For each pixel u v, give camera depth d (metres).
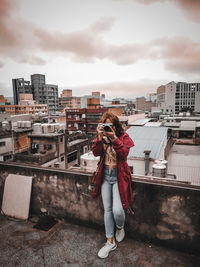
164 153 16.64
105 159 2.09
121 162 1.96
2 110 84.00
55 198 2.70
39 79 111.69
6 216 2.87
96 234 2.39
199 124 42.59
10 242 2.26
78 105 116.56
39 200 2.84
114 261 1.93
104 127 1.71
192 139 39.12
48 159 22.02
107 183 2.09
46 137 23.94
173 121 52.56
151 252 2.05
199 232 1.95
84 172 2.49
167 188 2.02
